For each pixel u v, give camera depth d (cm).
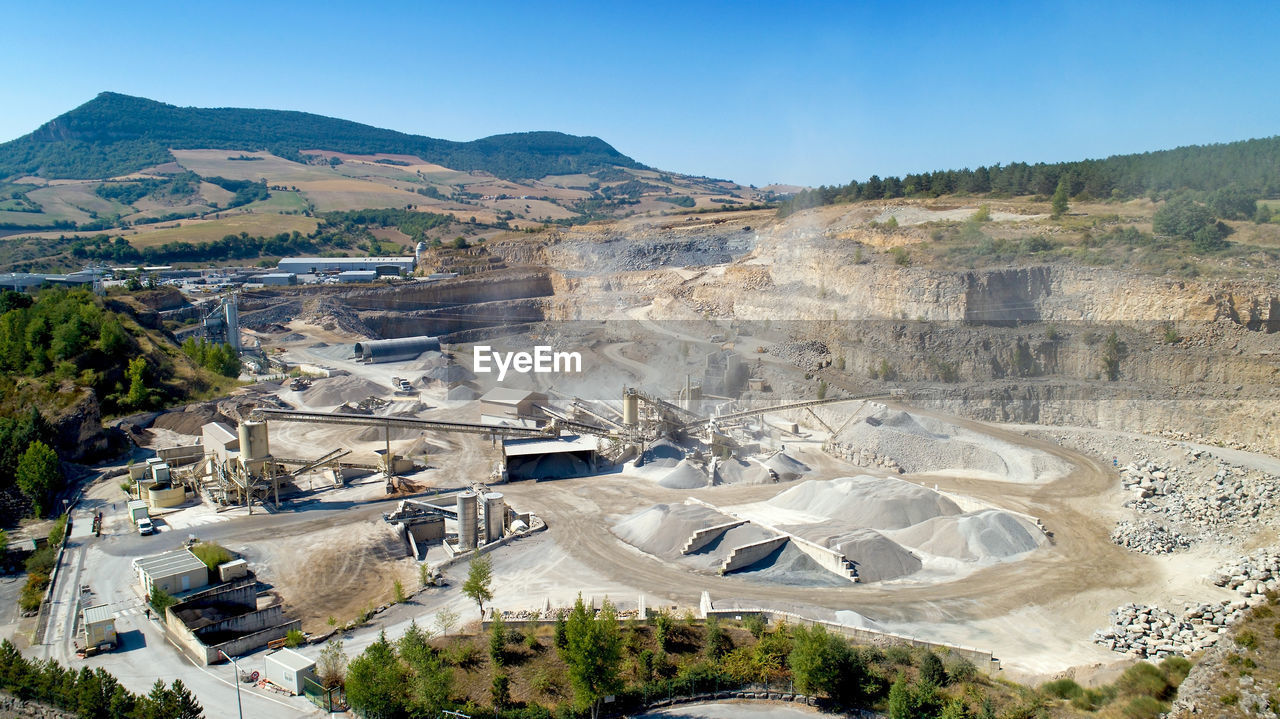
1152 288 10031
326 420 7731
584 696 3847
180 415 9588
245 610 5388
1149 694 3944
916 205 16388
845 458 8931
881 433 8962
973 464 8456
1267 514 6412
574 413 10450
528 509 7362
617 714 4038
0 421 7594
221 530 6712
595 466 8775
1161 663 4275
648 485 8131
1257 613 4075
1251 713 3466
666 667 4375
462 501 6488
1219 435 8681
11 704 3888
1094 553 6225
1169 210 11306
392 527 6781
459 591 5600
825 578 5797
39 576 5641
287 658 4331
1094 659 4675
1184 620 4919
